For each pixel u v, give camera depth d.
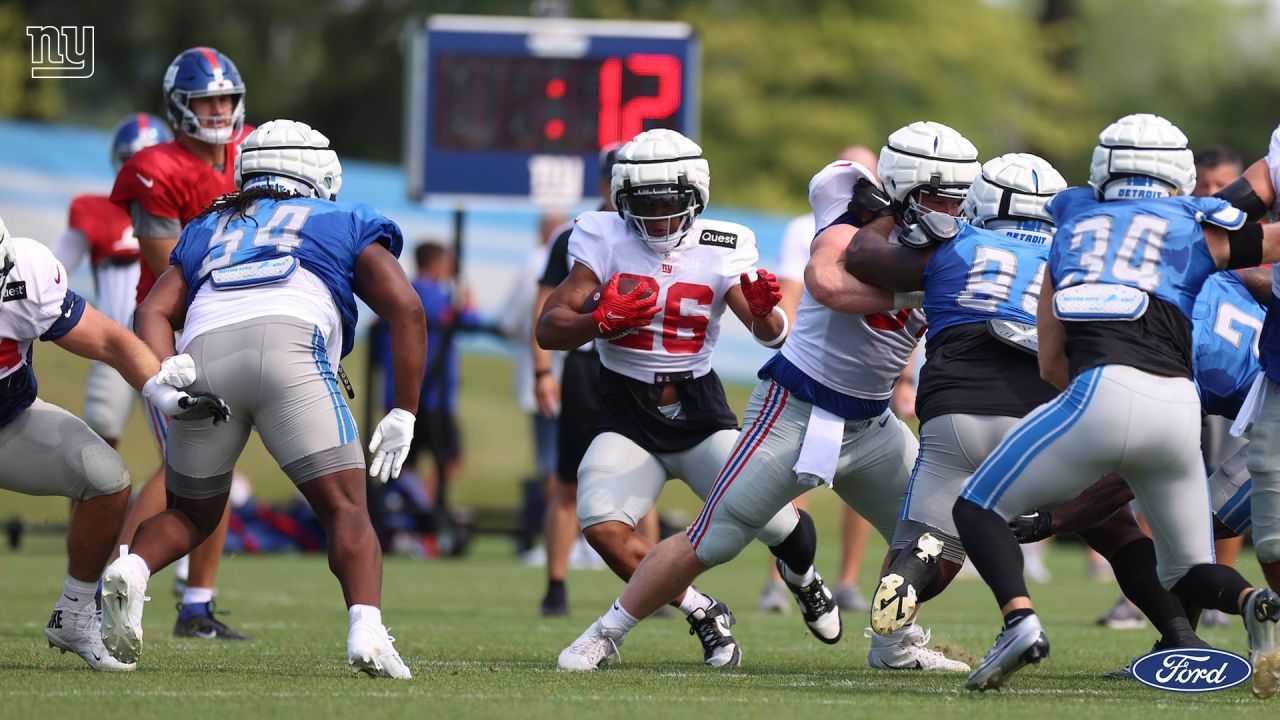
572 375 29.09
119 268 29.55
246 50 113.62
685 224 20.95
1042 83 117.31
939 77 111.12
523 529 48.19
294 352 17.94
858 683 18.89
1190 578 17.20
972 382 18.56
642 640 25.28
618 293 20.92
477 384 72.44
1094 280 17.00
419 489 49.25
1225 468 20.53
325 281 18.42
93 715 15.20
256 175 19.09
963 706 16.48
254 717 15.12
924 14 112.12
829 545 56.00
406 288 18.50
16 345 18.28
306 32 116.19
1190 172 17.58
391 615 29.72
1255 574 36.59
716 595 36.59
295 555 48.53
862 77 110.38
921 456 18.98
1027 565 44.25
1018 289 18.53
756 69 106.94
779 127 105.12
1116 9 147.88
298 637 24.48
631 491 21.33
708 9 111.50
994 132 118.69
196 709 15.59
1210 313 20.73
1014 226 19.02
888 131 109.19
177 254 18.88
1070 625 29.11
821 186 20.02
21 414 18.94
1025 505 17.09
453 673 19.20
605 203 28.44
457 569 43.88
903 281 18.83
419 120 48.22
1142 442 16.58
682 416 21.41
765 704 16.53
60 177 53.41
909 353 19.88
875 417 20.06
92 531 19.16
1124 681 19.31
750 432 19.86
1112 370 16.62
